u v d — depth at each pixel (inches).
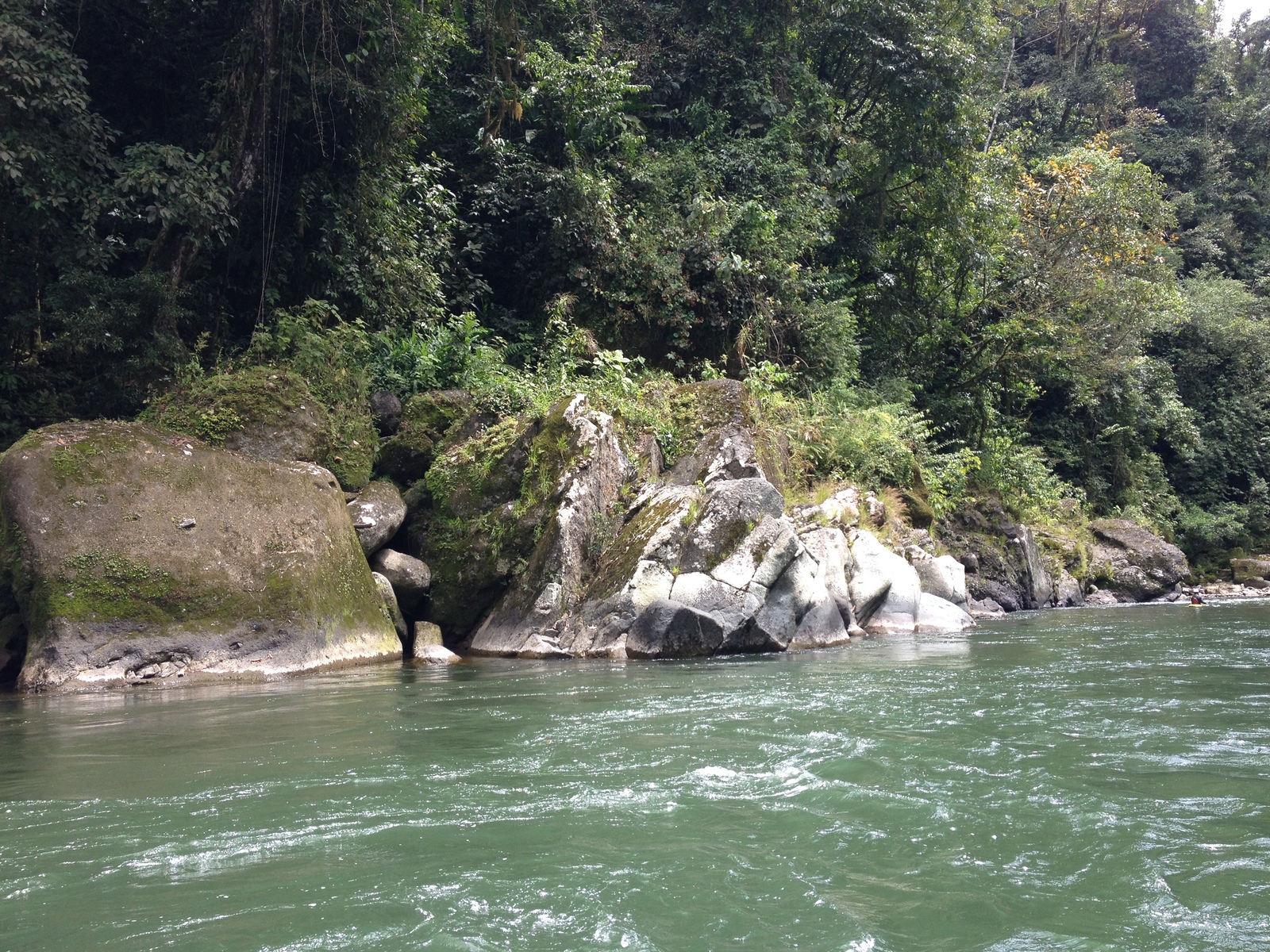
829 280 765.9
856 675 295.4
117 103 518.6
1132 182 956.0
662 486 406.0
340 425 419.5
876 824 139.5
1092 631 468.1
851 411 645.9
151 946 98.4
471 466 407.2
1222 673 299.0
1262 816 143.3
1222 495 1226.6
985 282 904.9
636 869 121.1
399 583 383.6
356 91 504.4
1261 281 1435.8
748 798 152.6
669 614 351.9
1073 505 893.2
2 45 387.2
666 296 625.0
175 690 275.7
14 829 137.7
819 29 839.1
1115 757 180.4
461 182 669.9
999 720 216.1
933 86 796.6
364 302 519.5
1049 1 1675.7
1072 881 118.0
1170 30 1750.7
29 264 434.0
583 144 660.1
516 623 372.5
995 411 935.7
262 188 497.7
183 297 469.1
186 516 318.3
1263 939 101.1
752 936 101.5
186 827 138.4
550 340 574.9
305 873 119.6
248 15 480.4
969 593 642.8
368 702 248.7
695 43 812.0
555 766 173.6
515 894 112.7
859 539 476.7
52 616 287.1
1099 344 938.1
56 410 419.2
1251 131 1676.9
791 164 750.5
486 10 634.2
